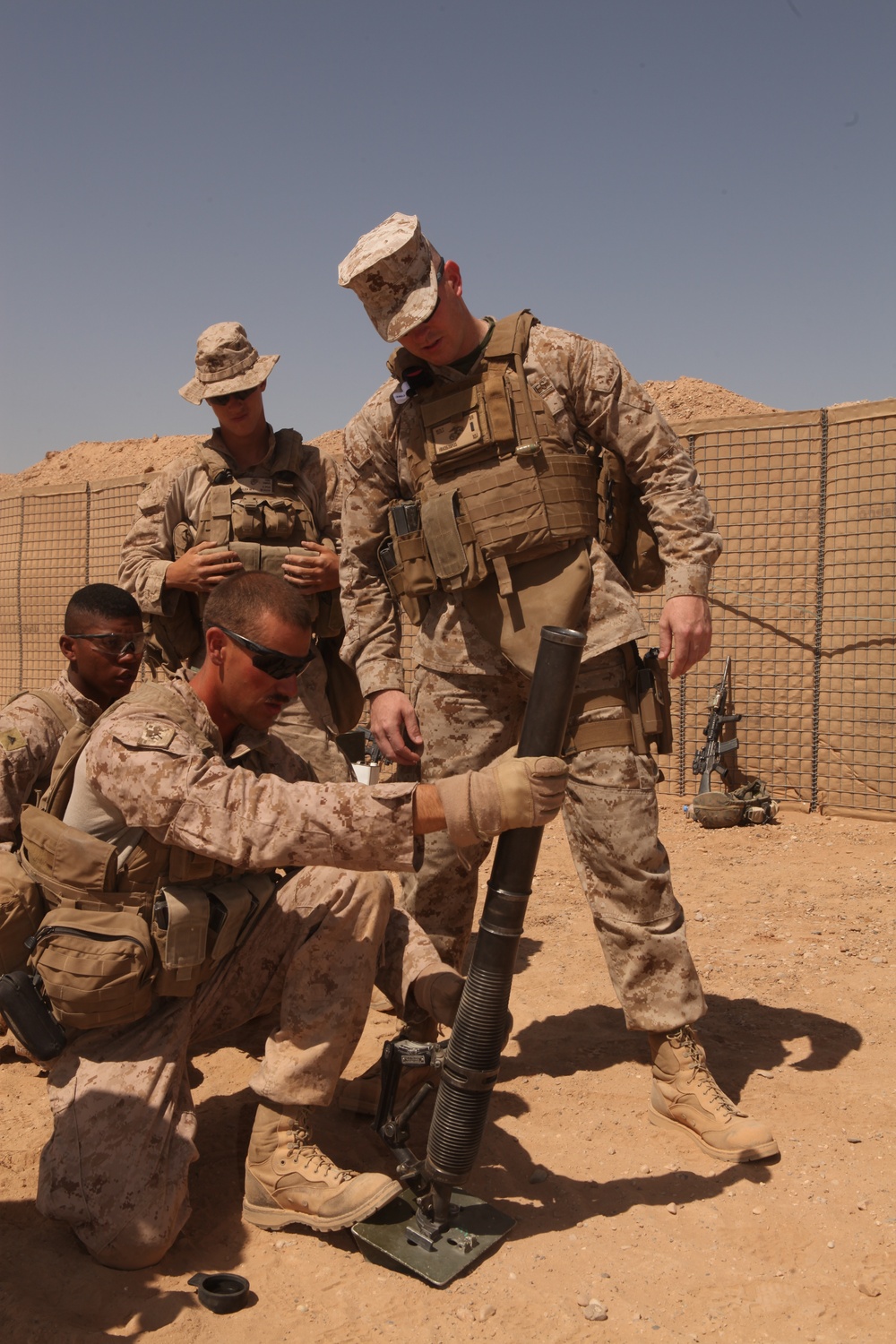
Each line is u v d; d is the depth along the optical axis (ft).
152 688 8.55
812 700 24.94
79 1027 8.30
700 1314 7.48
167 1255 8.12
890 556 23.80
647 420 9.87
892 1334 7.30
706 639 9.78
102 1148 7.98
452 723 10.57
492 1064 7.68
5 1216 8.56
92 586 11.04
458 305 9.81
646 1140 10.03
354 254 9.50
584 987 13.99
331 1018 8.45
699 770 25.45
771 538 25.38
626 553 10.36
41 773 10.61
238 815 7.68
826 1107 10.53
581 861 10.23
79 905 8.35
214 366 13.87
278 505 14.19
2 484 68.85
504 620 10.05
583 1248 8.25
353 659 11.01
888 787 23.93
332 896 8.66
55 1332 7.00
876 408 23.85
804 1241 8.33
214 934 8.38
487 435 9.77
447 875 10.73
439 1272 7.75
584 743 9.97
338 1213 8.11
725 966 14.58
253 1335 7.17
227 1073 11.27
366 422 10.75
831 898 17.80
